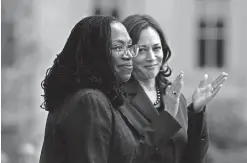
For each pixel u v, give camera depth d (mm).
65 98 4727
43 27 23094
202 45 26406
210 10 26344
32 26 21703
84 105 4578
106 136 4598
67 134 4602
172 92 5289
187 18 26062
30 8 22141
